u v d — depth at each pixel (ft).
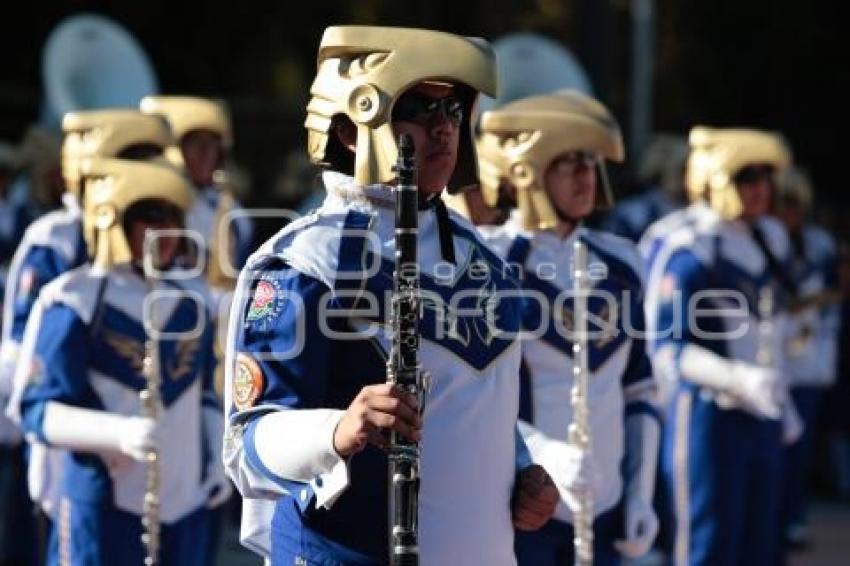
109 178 73.46
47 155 111.34
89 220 73.82
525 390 72.49
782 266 99.45
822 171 216.95
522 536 70.33
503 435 50.65
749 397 90.33
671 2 216.74
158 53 186.19
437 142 50.72
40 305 72.90
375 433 46.83
